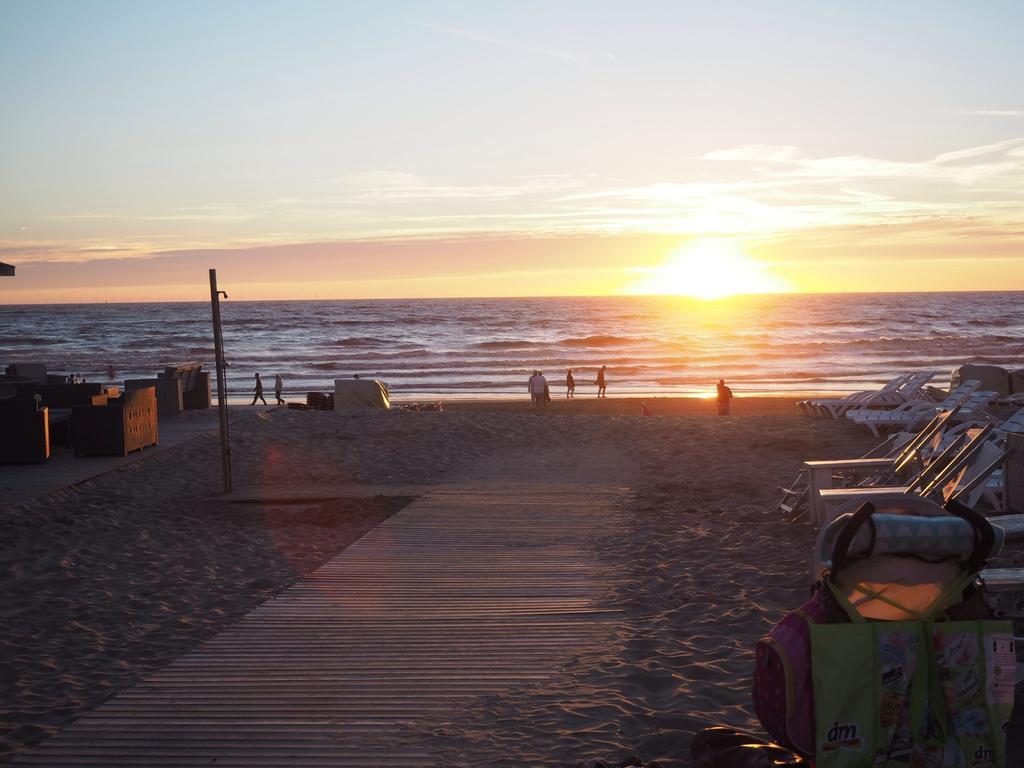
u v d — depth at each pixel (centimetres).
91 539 1034
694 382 4881
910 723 319
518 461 1562
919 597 331
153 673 575
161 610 746
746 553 878
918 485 792
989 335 8431
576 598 734
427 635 640
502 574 820
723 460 1518
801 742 321
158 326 11250
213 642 636
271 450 1684
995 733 320
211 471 1508
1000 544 330
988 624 325
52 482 1357
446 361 6456
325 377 5459
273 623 679
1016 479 853
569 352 7156
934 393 2180
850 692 315
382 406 2552
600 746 445
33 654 639
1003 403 1659
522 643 618
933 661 321
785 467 1437
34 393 1914
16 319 13875
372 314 14450
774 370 5541
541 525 1041
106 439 1588
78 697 546
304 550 965
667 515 1088
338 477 1438
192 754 448
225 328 10662
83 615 737
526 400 3966
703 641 611
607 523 1048
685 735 450
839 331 9431
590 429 1872
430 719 487
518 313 14662
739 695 507
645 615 682
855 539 320
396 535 999
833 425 1897
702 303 19538
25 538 1034
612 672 553
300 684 546
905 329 9644
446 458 1598
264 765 433
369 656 596
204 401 2370
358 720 488
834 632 318
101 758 446
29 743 471
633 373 5462
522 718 486
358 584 791
